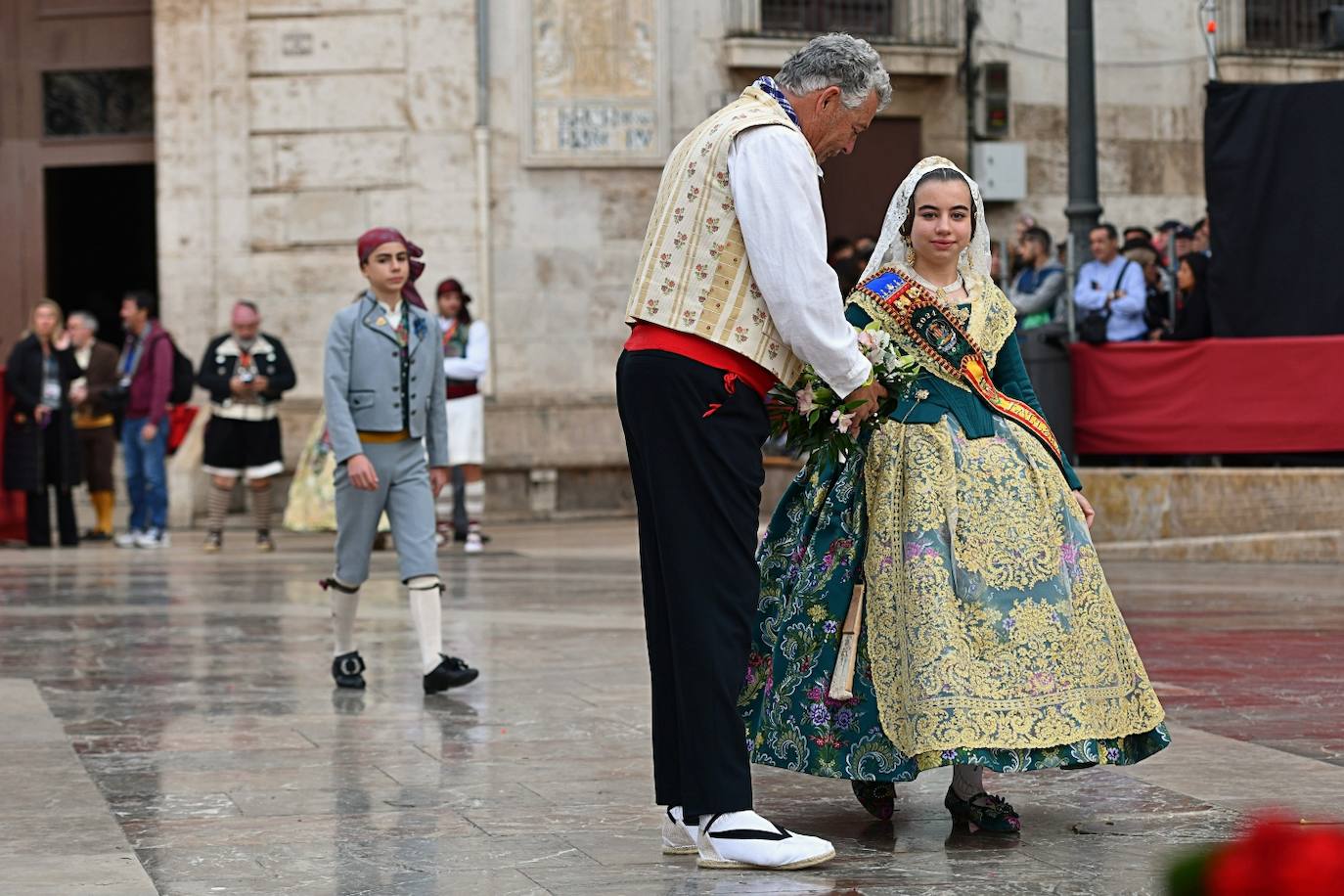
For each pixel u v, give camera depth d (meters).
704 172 3.96
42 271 18.81
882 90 4.13
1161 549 12.05
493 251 17.84
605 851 4.10
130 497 14.98
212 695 6.68
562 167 17.86
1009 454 4.34
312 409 17.47
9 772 5.17
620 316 17.98
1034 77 18.80
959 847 4.12
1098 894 3.63
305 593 10.62
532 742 5.62
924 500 4.23
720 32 18.08
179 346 17.89
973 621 4.16
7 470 14.83
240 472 14.16
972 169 18.62
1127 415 12.37
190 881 3.82
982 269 4.59
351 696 6.64
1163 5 19.19
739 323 3.93
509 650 7.86
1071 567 4.31
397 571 12.10
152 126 18.69
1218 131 12.04
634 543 14.36
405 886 3.76
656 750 4.10
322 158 17.88
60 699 6.59
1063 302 12.94
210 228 17.89
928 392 4.35
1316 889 1.46
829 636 4.25
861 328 4.45
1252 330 12.05
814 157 4.05
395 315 7.05
